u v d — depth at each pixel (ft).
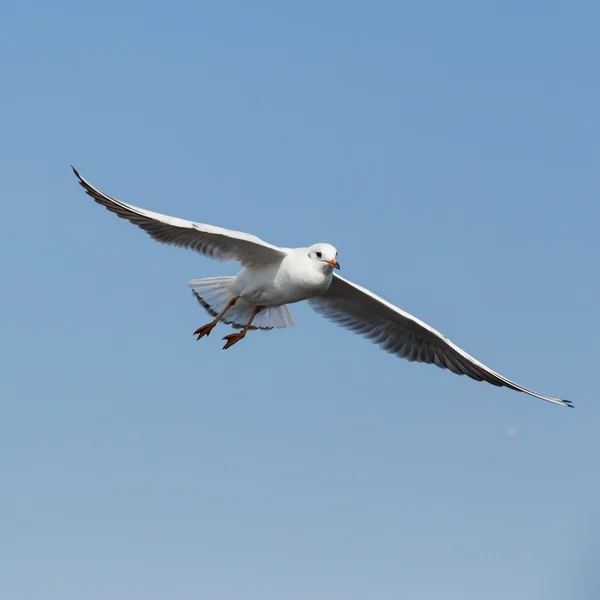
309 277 49.49
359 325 56.49
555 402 51.85
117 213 46.55
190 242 49.21
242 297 51.80
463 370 55.11
